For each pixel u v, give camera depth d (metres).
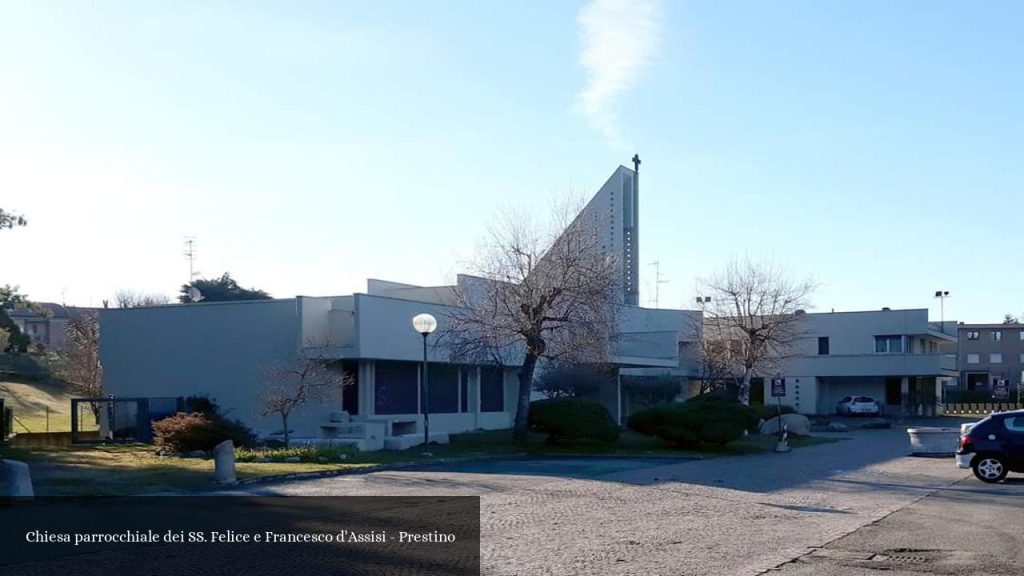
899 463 28.91
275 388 31.42
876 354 66.12
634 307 54.62
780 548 12.95
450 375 40.22
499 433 38.06
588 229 35.47
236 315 36.06
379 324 34.75
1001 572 11.22
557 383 45.00
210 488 19.27
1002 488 21.47
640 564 11.63
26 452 27.72
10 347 31.81
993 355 95.69
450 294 38.56
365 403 35.03
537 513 16.27
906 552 12.66
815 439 42.03
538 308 33.12
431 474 23.52
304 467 23.56
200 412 30.64
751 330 53.72
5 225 28.69
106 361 38.09
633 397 54.06
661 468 26.39
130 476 20.77
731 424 33.22
